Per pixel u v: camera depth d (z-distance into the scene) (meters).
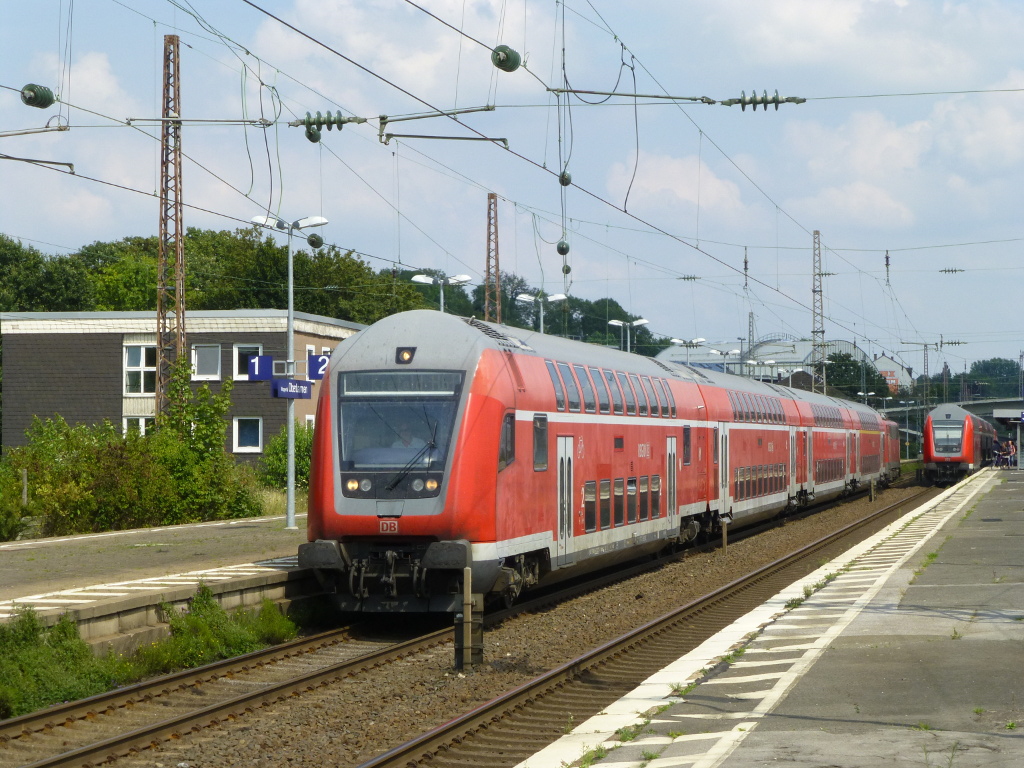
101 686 13.29
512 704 12.39
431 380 18.05
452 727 11.04
